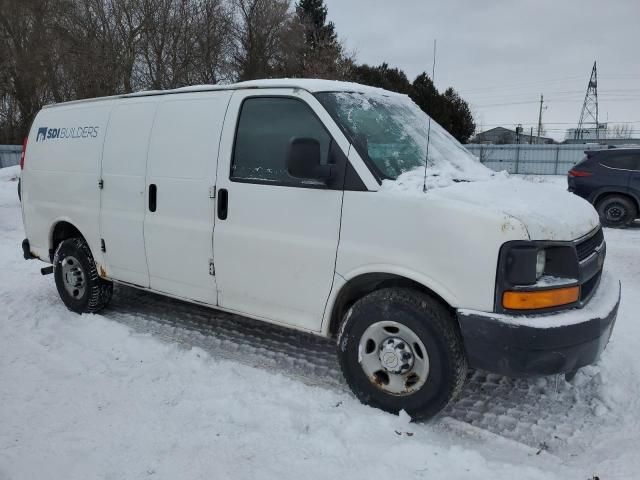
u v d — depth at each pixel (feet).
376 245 11.28
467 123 117.60
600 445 10.78
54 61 93.50
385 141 12.37
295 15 118.32
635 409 12.02
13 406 12.03
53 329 16.71
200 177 13.94
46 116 18.86
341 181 11.71
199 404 12.05
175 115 14.78
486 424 11.57
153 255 15.26
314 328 12.54
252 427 11.20
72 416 11.62
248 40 112.57
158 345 15.08
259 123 13.12
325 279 12.05
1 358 14.57
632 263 25.95
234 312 14.03
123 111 16.19
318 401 12.15
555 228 10.37
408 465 9.98
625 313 17.95
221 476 9.70
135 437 10.85
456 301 10.48
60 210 17.93
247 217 13.11
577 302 10.59
